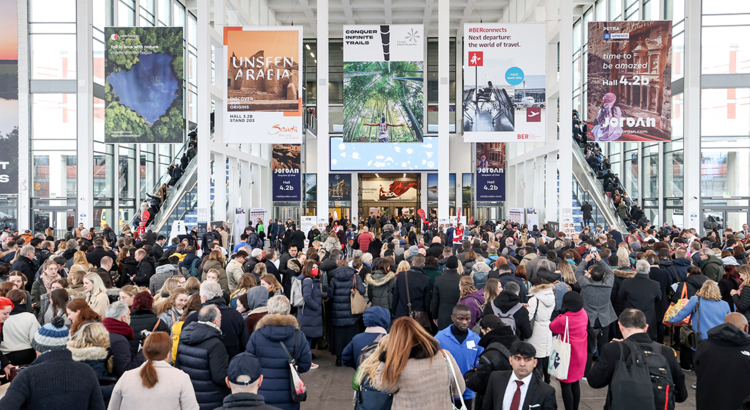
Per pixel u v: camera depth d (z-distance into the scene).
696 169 21.39
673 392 3.61
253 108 18.98
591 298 6.55
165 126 17.91
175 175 25.09
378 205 41.72
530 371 3.38
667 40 17.33
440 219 23.41
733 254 9.01
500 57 18.86
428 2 31.95
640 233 16.45
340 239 21.06
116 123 17.91
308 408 6.18
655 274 7.94
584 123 28.48
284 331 4.30
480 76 18.92
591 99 17.59
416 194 41.59
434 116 40.41
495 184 32.28
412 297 7.32
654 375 3.60
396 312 7.36
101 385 4.02
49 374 3.18
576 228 23.11
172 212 23.30
